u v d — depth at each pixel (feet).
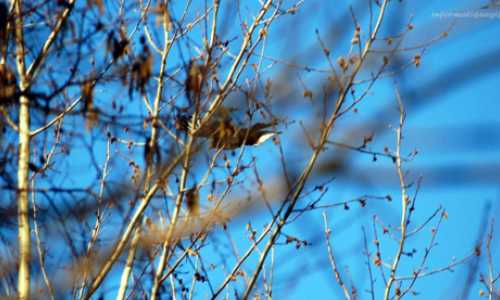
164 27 38.34
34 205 33.27
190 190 33.99
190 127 33.06
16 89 31.83
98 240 31.91
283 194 13.35
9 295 31.04
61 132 36.58
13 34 33.53
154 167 33.55
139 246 33.01
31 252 31.76
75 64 28.50
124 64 29.84
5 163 30.01
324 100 25.55
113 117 28.84
